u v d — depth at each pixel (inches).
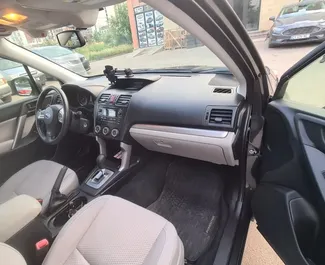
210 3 26.5
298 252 38.7
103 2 43.5
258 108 51.6
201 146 53.7
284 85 49.7
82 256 38.3
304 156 40.5
